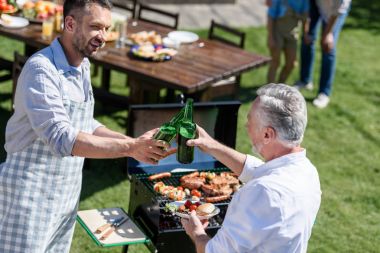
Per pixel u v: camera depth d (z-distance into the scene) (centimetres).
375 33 1073
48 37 652
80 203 550
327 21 754
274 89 296
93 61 624
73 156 343
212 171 441
